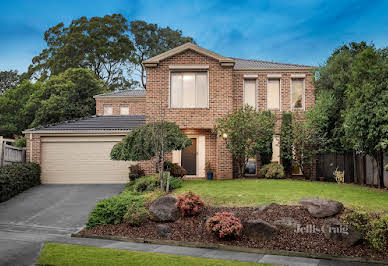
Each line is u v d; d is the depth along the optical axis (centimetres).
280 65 2073
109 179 1819
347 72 1783
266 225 819
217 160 1822
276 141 1930
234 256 715
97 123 2023
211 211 981
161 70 1839
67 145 1830
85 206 1288
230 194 1168
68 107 3409
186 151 1897
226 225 815
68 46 4300
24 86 4009
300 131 1803
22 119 3791
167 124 1506
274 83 1969
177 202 985
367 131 1329
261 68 1936
